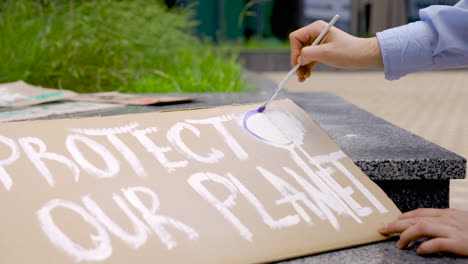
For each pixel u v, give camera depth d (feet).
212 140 3.59
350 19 33.58
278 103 4.25
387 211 3.30
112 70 8.81
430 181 3.82
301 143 3.76
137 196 2.99
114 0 10.30
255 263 2.73
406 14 31.22
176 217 2.91
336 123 5.12
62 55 8.55
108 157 3.24
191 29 11.84
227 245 2.80
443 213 3.04
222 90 9.32
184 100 6.04
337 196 3.33
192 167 3.29
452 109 13.89
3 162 3.05
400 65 3.68
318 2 34.71
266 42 34.71
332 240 2.98
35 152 3.17
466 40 3.57
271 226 2.99
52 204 2.82
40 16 9.48
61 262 2.53
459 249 2.76
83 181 3.02
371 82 23.20
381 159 3.67
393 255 2.88
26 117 4.74
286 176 3.40
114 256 2.61
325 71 31.48
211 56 11.14
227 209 3.04
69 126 3.48
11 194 2.84
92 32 9.07
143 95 7.22
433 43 3.63
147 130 3.57
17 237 2.61
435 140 9.60
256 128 3.82
